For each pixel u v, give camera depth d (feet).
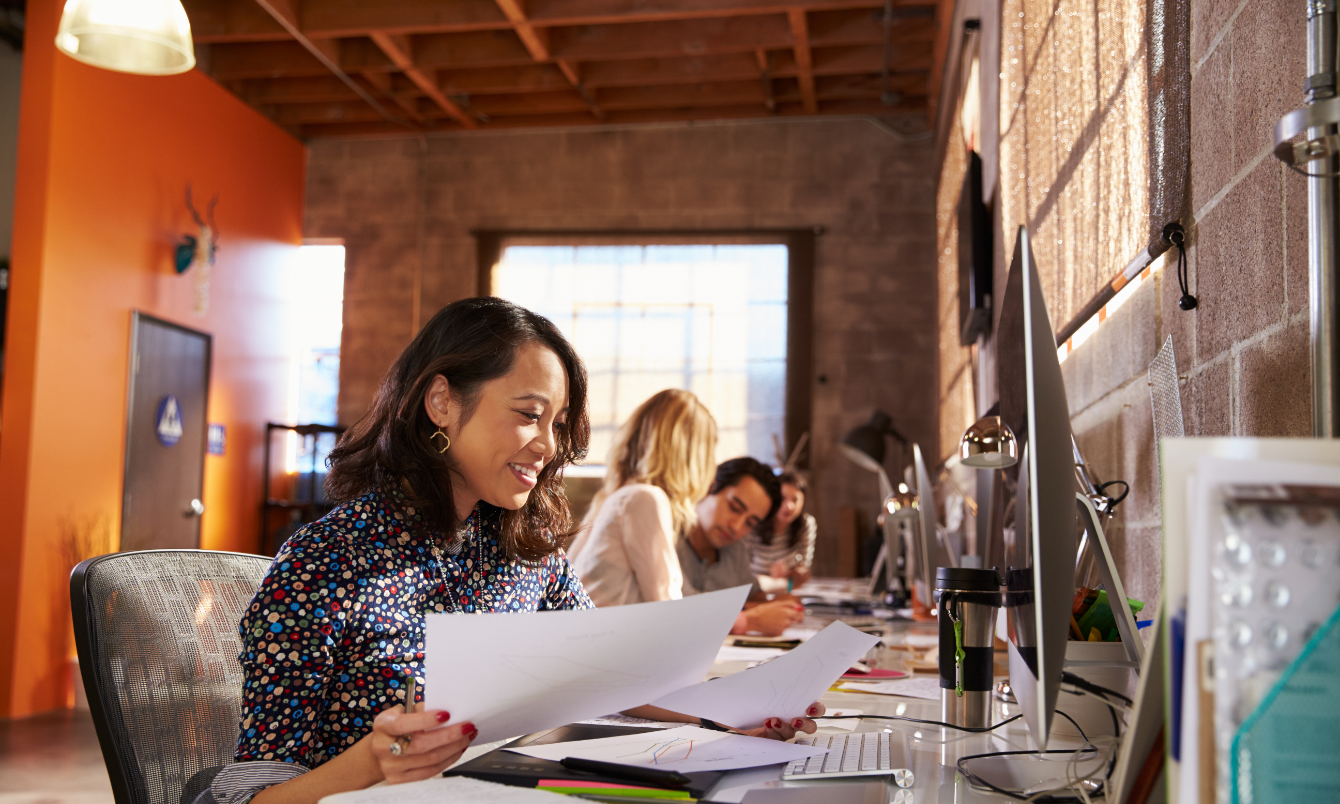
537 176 26.91
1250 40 3.43
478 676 2.53
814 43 21.90
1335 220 2.33
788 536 14.29
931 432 24.63
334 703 3.34
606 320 26.04
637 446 8.45
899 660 6.18
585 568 7.83
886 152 25.76
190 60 12.95
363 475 3.82
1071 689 3.01
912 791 2.72
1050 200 7.77
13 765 13.28
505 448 3.73
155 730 3.55
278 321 25.80
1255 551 1.67
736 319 25.61
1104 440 6.02
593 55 22.62
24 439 17.04
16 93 19.94
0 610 16.74
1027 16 8.87
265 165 25.41
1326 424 2.30
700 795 2.57
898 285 25.26
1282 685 1.63
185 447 21.47
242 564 4.25
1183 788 1.67
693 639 2.98
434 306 26.78
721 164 26.30
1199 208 4.08
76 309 18.19
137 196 20.02
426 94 25.63
